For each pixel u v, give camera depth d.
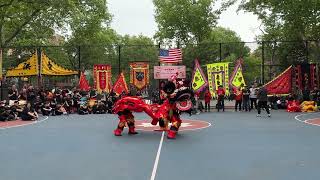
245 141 15.40
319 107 31.47
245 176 9.65
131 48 65.69
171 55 33.25
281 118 25.12
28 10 38.78
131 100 17.66
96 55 60.56
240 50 63.19
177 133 18.05
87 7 57.47
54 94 30.67
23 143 15.33
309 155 12.41
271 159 11.77
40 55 34.12
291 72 33.66
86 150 13.66
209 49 49.41
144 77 34.81
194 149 13.66
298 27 33.69
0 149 13.96
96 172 10.20
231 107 33.97
